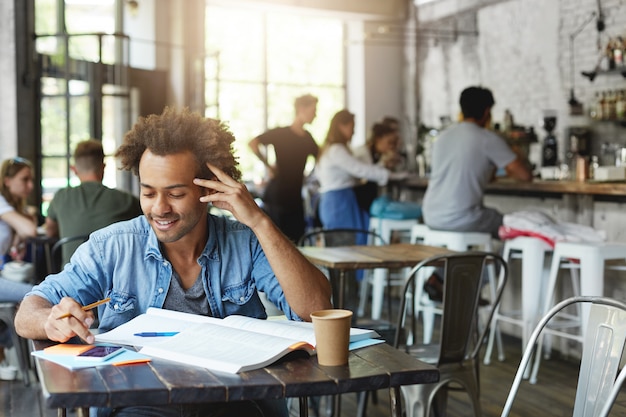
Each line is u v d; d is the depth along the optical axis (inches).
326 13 358.3
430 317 192.5
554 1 285.3
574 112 273.4
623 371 65.4
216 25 357.7
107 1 302.4
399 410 64.5
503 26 311.1
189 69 323.9
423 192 258.4
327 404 152.3
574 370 178.5
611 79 262.2
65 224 165.5
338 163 245.1
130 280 78.5
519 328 211.0
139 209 169.9
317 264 137.4
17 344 167.8
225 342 65.6
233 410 75.8
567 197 191.5
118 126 297.0
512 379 171.6
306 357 64.5
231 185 74.6
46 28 277.9
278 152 239.6
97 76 270.4
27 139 265.4
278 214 240.2
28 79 264.5
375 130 281.6
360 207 254.7
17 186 188.4
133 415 73.2
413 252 147.7
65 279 77.5
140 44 319.9
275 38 370.6
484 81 322.3
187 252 79.3
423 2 356.8
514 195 213.5
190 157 73.0
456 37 337.7
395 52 374.0
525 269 175.6
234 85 363.6
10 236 186.4
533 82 297.0
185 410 73.0
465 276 120.1
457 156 187.0
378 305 226.7
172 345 65.3
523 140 268.2
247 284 80.9
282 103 373.4
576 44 276.7
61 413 69.4
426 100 359.3
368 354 65.7
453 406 152.7
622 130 257.6
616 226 179.9
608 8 263.0
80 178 168.4
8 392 164.6
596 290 160.2
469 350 127.2
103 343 67.5
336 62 382.0
